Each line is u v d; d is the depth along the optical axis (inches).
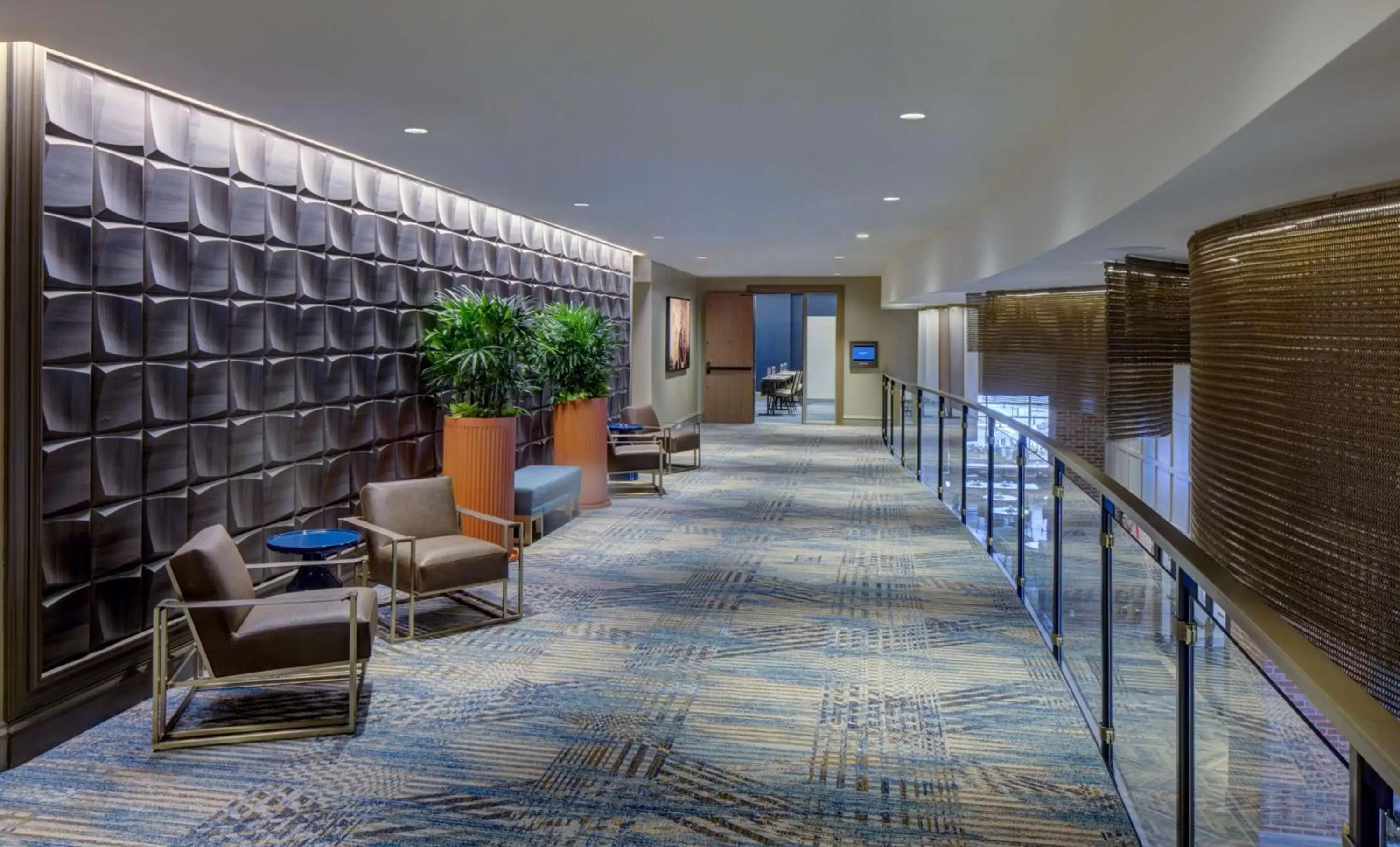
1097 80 183.8
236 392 207.8
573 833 127.3
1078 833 127.3
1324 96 103.4
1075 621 175.9
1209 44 129.8
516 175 276.7
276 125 213.3
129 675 173.8
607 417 408.8
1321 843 58.9
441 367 283.7
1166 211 178.7
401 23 145.8
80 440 163.8
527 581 260.2
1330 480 167.9
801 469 487.8
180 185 188.4
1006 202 296.0
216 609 157.2
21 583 150.3
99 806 135.0
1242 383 189.6
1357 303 161.8
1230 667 81.5
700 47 157.9
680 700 174.7
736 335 729.6
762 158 249.0
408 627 217.9
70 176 160.1
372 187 265.9
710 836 126.5
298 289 231.0
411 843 124.7
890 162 255.4
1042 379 430.0
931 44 158.1
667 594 247.0
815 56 162.9
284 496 226.5
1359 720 49.4
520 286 372.2
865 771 146.0
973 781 142.3
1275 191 159.2
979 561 284.2
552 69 170.1
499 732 160.2
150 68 166.6
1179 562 91.7
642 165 259.6
